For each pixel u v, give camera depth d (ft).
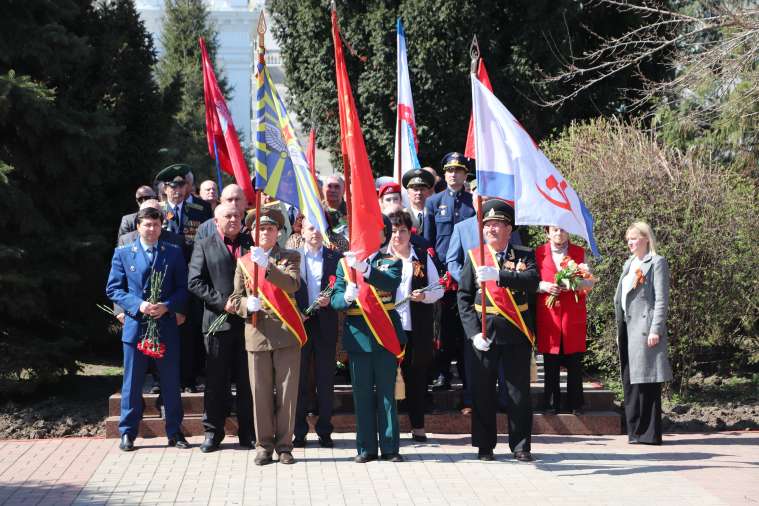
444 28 55.01
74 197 39.58
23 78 35.24
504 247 26.86
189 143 99.09
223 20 160.15
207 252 27.96
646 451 28.86
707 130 48.49
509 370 26.86
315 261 28.78
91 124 38.06
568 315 31.17
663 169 40.60
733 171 46.01
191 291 27.78
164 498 22.81
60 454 28.12
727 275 39.29
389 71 55.83
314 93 60.80
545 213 26.35
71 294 38.83
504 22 56.59
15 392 36.73
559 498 22.79
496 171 26.27
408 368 29.25
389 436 26.58
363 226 25.25
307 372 28.71
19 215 36.06
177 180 33.04
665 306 29.96
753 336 45.01
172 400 28.48
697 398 39.17
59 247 37.24
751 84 42.96
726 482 24.48
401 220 27.81
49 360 37.58
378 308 26.22
